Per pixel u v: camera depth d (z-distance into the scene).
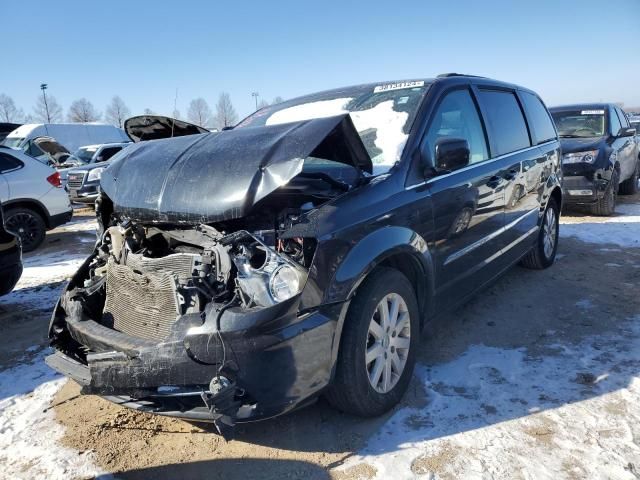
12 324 4.84
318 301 2.46
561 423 2.82
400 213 2.96
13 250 4.86
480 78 4.42
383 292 2.82
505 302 4.75
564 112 9.86
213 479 2.52
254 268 2.45
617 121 9.99
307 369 2.45
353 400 2.74
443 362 3.59
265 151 2.61
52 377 3.68
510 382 3.28
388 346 2.94
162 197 2.79
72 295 3.04
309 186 2.79
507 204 4.34
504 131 4.51
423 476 2.45
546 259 5.68
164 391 2.48
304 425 2.91
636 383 3.20
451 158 3.24
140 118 3.81
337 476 2.49
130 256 2.86
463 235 3.63
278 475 2.52
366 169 3.00
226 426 2.27
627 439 2.66
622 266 5.77
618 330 4.04
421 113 3.45
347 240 2.61
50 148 18.03
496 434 2.74
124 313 2.83
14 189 8.70
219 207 2.55
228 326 2.32
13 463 2.70
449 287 3.54
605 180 8.50
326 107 3.96
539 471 2.45
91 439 2.89
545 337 3.96
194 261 2.55
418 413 2.97
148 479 2.54
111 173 3.25
